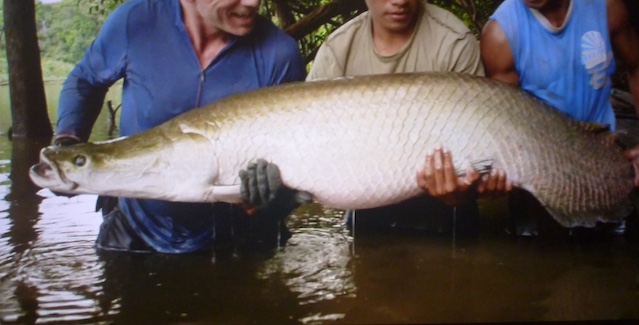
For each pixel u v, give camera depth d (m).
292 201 1.83
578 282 1.68
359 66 2.15
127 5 2.05
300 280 1.72
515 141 1.81
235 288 1.67
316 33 4.82
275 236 2.10
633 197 1.99
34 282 1.74
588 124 1.92
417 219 2.20
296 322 1.46
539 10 2.01
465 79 1.80
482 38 2.10
